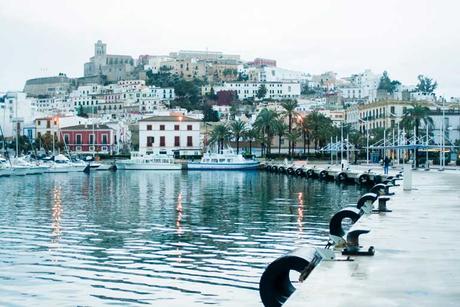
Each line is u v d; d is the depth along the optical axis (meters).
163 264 32.47
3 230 46.50
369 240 21.84
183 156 198.25
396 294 13.34
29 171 142.00
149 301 25.23
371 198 32.47
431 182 63.53
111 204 68.69
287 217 53.19
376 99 198.50
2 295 26.33
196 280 28.72
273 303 13.86
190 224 49.16
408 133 147.38
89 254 35.75
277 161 169.12
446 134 158.38
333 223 23.23
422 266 16.69
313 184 100.12
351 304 12.39
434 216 30.02
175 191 88.75
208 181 115.06
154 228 47.03
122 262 33.19
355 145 170.00
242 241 39.75
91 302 25.14
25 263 33.09
